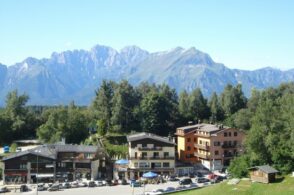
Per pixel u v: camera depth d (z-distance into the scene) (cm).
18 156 13312
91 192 11850
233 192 9300
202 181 13150
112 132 17900
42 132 17662
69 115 17975
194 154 16425
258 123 11712
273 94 19938
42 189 12225
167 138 15312
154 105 18050
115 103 18875
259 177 9694
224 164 15662
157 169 14300
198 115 19625
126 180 13525
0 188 12144
